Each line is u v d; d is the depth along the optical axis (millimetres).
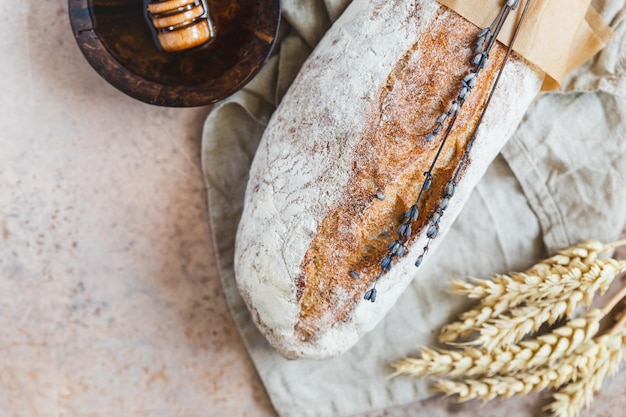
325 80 522
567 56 524
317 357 545
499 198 608
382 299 533
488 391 583
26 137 593
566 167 597
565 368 576
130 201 602
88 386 604
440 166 519
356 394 607
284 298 521
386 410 612
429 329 610
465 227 610
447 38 509
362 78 512
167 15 542
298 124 526
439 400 613
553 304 574
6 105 590
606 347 581
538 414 612
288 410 601
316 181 515
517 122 542
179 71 566
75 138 596
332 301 523
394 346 609
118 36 559
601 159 594
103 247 602
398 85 509
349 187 510
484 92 514
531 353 574
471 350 581
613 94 581
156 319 606
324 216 512
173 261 606
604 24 562
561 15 512
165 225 604
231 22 565
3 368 600
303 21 579
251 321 601
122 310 604
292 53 587
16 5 587
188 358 608
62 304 601
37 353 601
